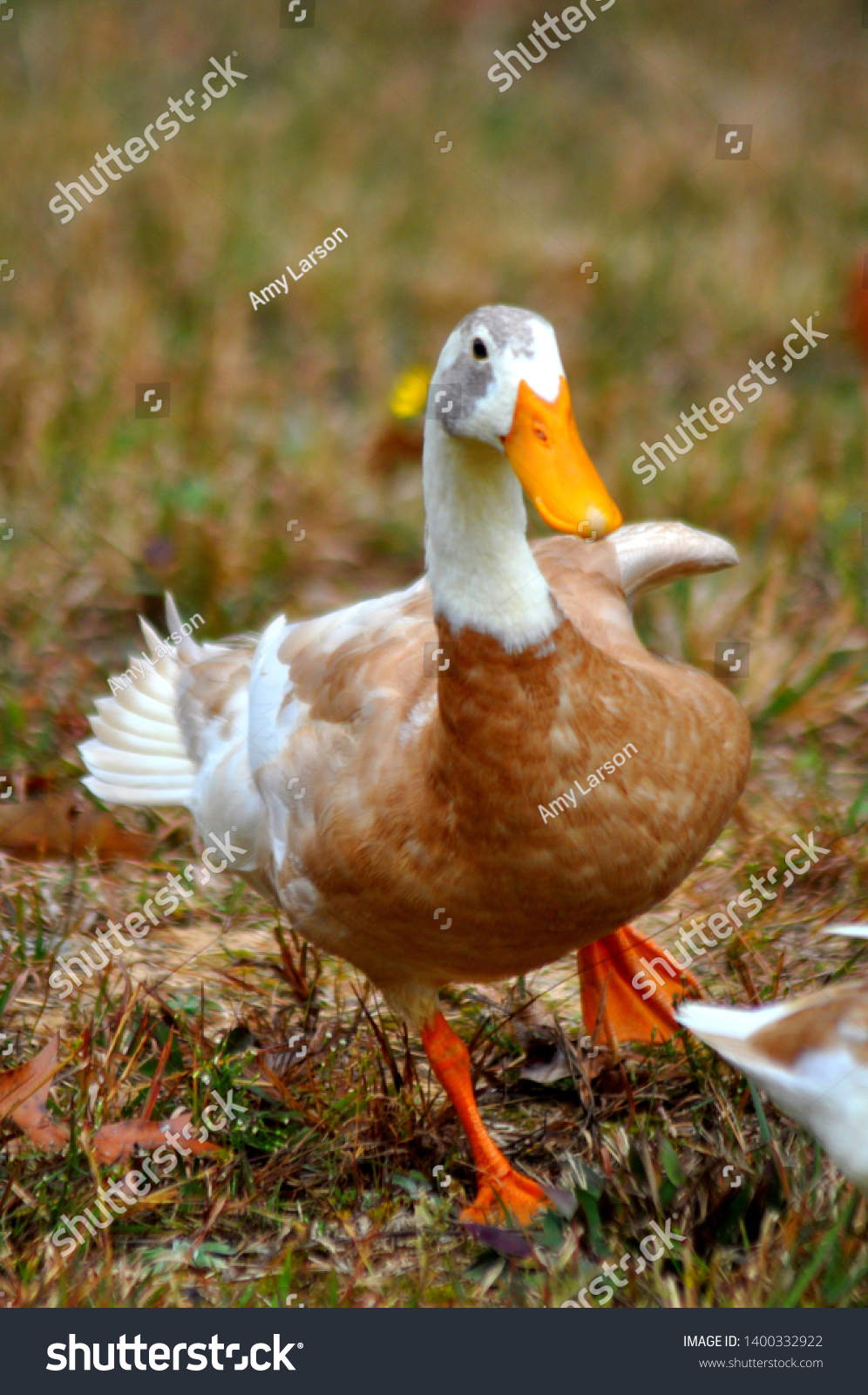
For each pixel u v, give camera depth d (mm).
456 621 4273
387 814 4406
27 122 14031
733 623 7750
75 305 11156
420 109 15344
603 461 9477
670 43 16859
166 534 8414
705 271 12414
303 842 4637
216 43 16266
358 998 5172
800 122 15414
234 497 8922
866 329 10984
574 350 11211
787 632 7781
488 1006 5555
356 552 8703
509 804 4250
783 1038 4035
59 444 9414
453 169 14102
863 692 7359
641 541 5629
